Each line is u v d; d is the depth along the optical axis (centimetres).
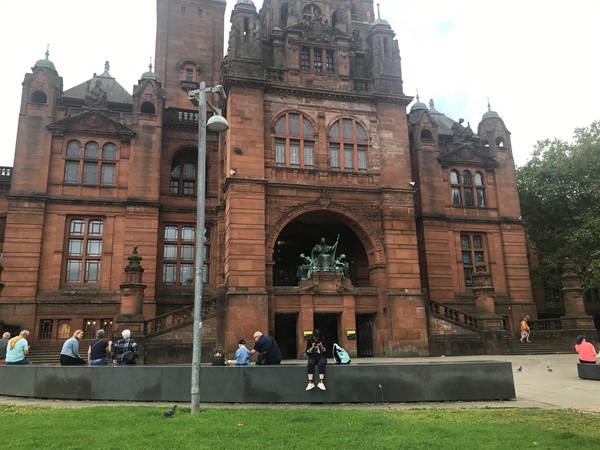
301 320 2955
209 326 2825
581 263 4153
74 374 1473
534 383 1795
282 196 3109
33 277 3247
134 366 1444
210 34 4741
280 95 3272
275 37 3450
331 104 3366
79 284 3369
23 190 3362
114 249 3447
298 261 3947
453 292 3928
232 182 2991
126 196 3553
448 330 3170
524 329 3600
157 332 2734
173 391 1406
